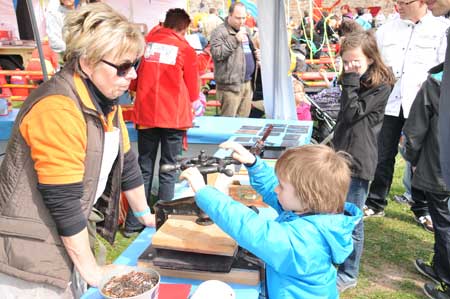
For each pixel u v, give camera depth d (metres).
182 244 1.46
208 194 1.36
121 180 1.67
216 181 2.20
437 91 2.53
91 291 1.43
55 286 1.35
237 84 5.34
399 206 4.28
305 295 1.41
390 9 17.62
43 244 1.30
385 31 3.82
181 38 3.25
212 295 1.25
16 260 1.30
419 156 2.71
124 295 1.21
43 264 1.31
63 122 1.20
